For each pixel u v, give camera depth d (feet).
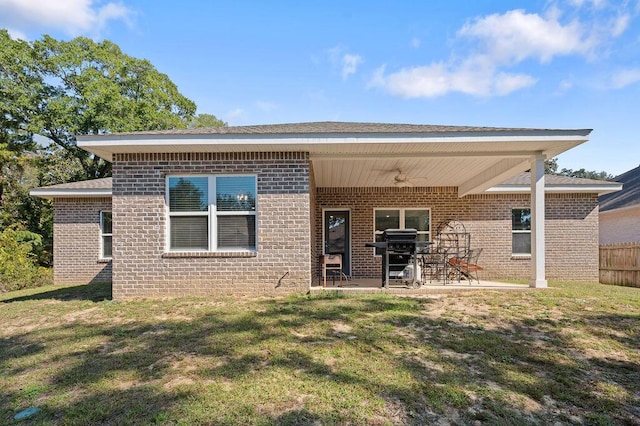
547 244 41.01
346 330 16.63
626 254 40.55
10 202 71.67
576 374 12.30
